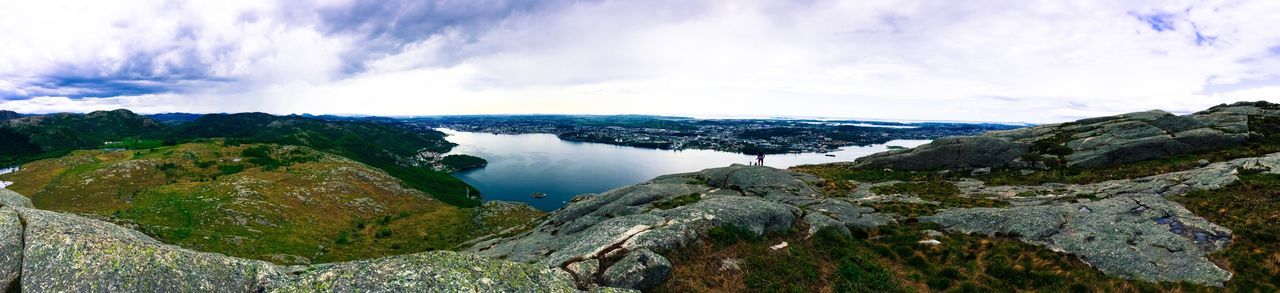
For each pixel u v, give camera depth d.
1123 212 27.53
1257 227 24.05
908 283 23.67
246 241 57.56
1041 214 28.77
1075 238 25.59
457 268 15.90
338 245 67.31
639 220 27.62
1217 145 45.69
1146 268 22.05
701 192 45.91
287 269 17.19
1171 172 39.56
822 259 25.50
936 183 48.88
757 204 30.73
